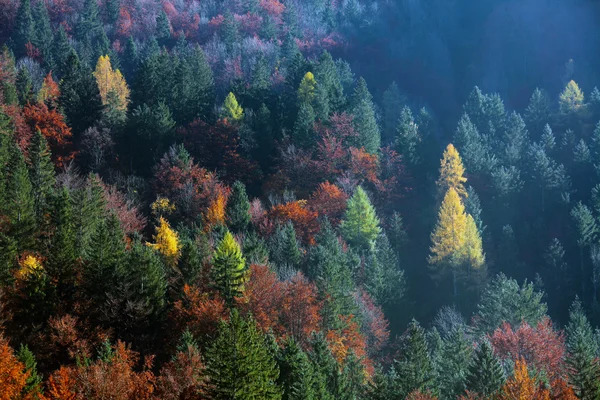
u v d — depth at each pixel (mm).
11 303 42531
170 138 89062
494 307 61125
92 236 47812
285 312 47125
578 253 80812
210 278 49438
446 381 48031
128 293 45000
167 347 43906
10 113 79812
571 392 39219
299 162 87625
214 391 28531
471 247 72812
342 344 46812
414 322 52156
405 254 81375
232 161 88562
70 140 86438
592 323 72562
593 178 91125
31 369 30922
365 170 88625
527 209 89375
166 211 72562
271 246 64125
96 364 31891
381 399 40375
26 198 53500
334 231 73062
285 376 36938
